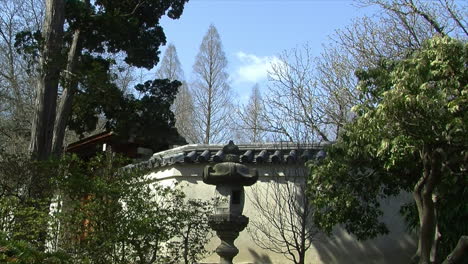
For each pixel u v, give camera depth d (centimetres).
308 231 997
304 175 1033
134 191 837
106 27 1557
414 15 1700
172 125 1812
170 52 3522
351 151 830
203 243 989
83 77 1453
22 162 1075
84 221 823
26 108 2622
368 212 925
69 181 833
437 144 663
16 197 1016
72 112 1734
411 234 1052
